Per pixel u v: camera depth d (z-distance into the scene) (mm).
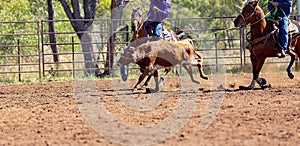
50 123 10938
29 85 20953
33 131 10086
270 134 9125
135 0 23547
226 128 9773
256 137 8883
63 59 35531
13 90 19016
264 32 16141
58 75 25109
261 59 16391
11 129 10398
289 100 13562
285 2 16172
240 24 16094
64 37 38719
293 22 17375
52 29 30547
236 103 13203
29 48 32750
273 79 20156
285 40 16219
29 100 15508
